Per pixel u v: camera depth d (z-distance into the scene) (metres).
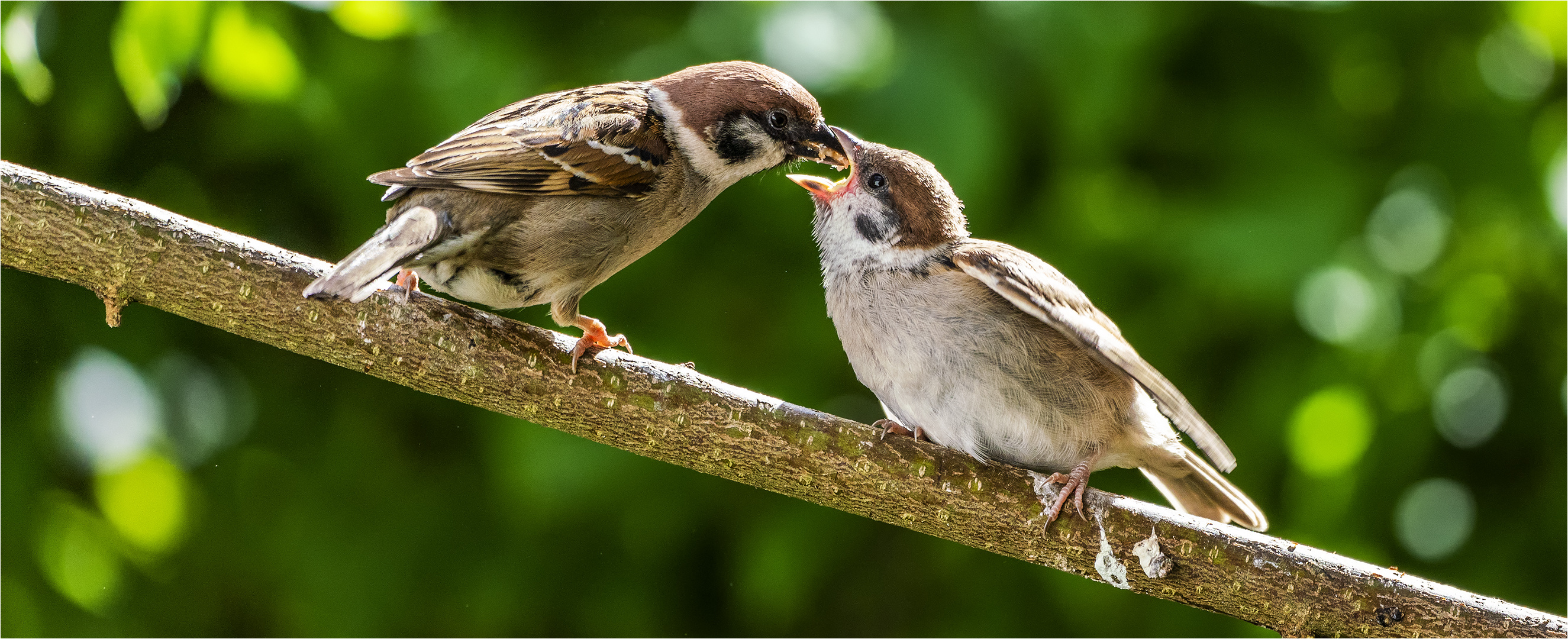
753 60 9.27
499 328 7.03
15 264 6.75
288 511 10.83
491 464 10.09
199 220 10.67
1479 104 10.58
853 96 9.17
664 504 10.23
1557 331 10.67
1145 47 9.57
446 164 7.20
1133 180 10.47
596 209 7.58
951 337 7.67
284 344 6.96
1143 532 6.82
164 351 10.63
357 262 6.53
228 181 10.66
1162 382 7.04
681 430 7.02
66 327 10.35
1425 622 6.43
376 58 9.60
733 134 8.25
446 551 10.67
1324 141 10.19
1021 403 7.57
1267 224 9.52
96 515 10.80
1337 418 10.12
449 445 11.00
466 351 6.95
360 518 10.71
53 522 10.38
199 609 10.97
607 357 7.10
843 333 8.19
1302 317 9.69
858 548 10.95
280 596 10.76
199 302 6.82
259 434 11.01
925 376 7.75
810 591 10.57
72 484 10.72
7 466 10.13
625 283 10.29
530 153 7.39
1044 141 9.84
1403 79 10.84
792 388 10.07
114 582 10.74
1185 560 6.74
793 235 10.24
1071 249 9.84
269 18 9.34
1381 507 10.36
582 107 7.86
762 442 7.02
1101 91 9.27
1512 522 10.66
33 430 10.25
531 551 10.60
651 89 8.34
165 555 11.00
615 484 9.90
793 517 10.38
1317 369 9.88
